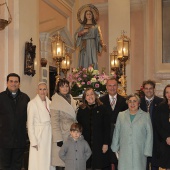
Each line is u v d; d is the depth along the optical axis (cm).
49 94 787
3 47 531
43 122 392
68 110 384
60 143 375
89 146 371
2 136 380
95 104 379
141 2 948
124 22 889
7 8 525
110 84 415
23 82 564
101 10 1009
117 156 390
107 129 372
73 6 1009
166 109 368
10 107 383
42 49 732
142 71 947
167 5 885
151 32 927
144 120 361
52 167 395
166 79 866
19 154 395
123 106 412
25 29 573
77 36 741
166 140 360
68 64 651
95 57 735
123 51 574
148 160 396
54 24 861
